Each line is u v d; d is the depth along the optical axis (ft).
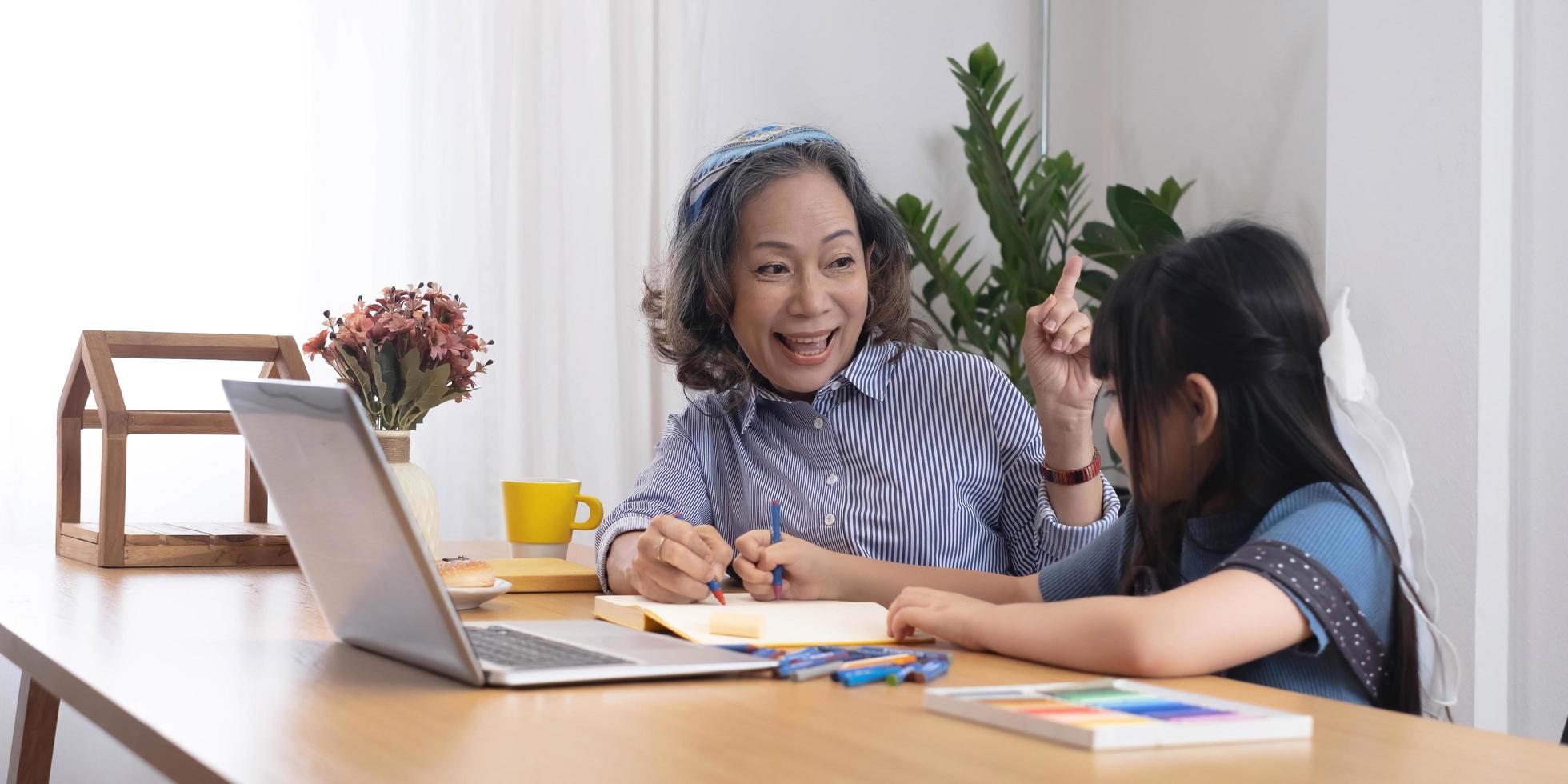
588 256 8.25
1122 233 9.15
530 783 1.78
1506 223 7.30
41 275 6.77
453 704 2.31
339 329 4.57
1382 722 2.30
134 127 7.02
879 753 1.98
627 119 8.48
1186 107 10.04
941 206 10.07
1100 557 3.80
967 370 4.90
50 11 6.82
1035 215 9.36
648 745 2.01
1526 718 7.48
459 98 7.86
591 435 8.25
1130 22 10.55
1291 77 9.18
